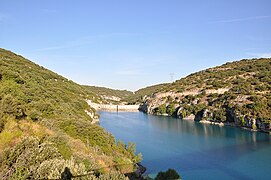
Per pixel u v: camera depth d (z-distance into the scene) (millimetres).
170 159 64500
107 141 54438
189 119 150375
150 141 86000
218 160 63719
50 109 57719
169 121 143125
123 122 136375
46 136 34875
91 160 31281
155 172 53844
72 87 168500
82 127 53844
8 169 23938
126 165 43656
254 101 121750
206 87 177000
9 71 67000
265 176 52188
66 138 38062
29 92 61031
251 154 68812
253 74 176250
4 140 30469
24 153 25203
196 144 81625
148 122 138250
